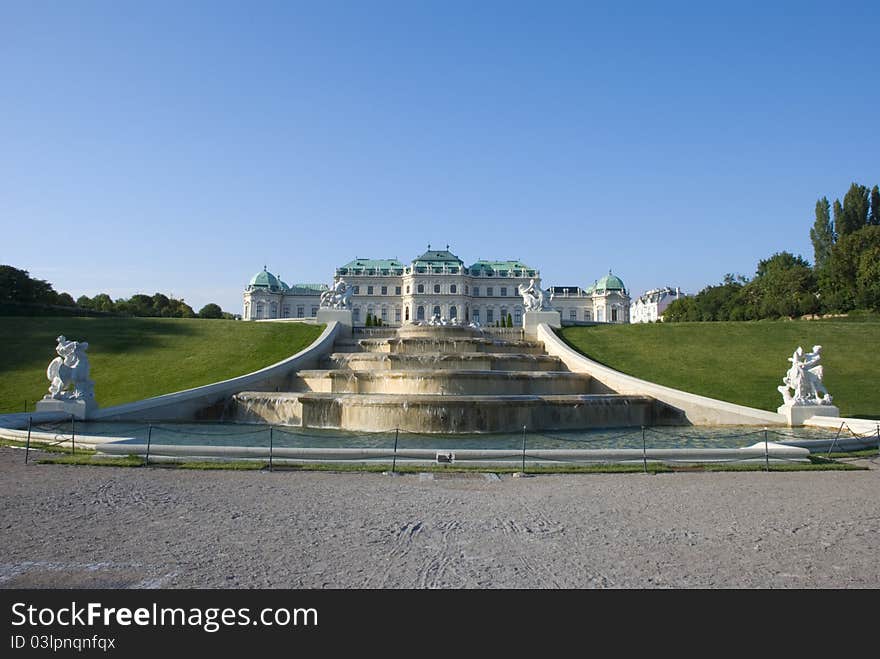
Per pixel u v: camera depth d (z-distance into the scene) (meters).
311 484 14.12
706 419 30.33
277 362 38.69
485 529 10.34
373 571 8.23
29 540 9.50
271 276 157.12
